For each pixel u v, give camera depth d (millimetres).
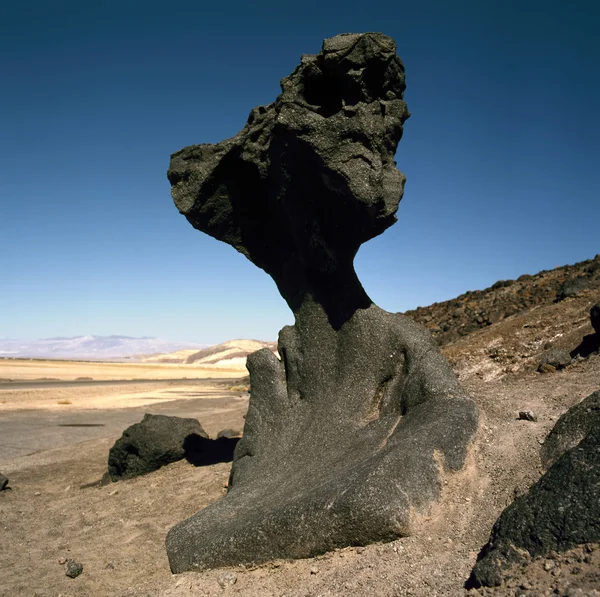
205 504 8383
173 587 5500
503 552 4328
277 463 7785
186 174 8844
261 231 9344
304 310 8766
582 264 21266
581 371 9922
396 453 5691
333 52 7082
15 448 16047
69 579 6145
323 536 5281
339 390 8047
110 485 10656
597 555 3922
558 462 4797
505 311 19141
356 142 7098
